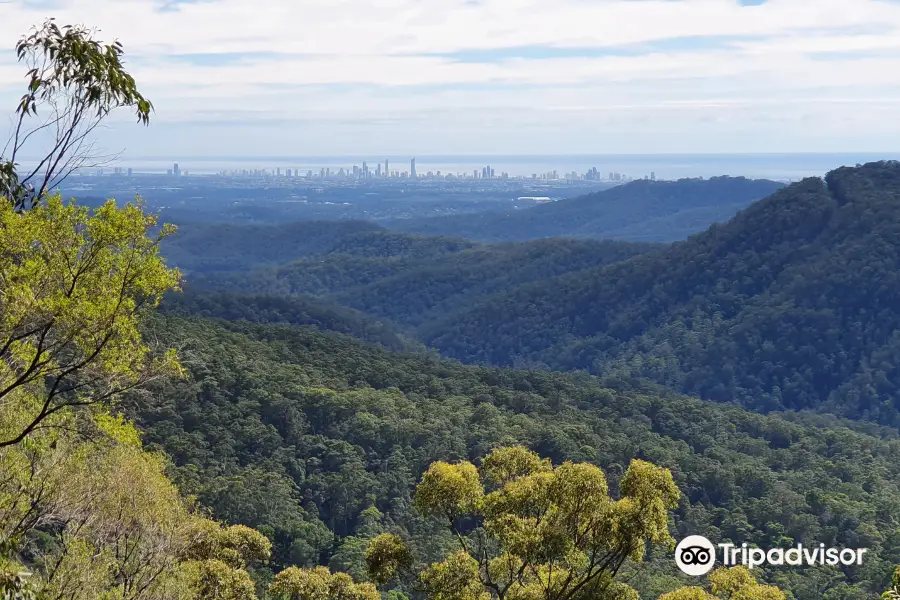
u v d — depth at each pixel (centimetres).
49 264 912
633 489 1238
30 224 882
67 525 1238
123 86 957
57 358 977
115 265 945
